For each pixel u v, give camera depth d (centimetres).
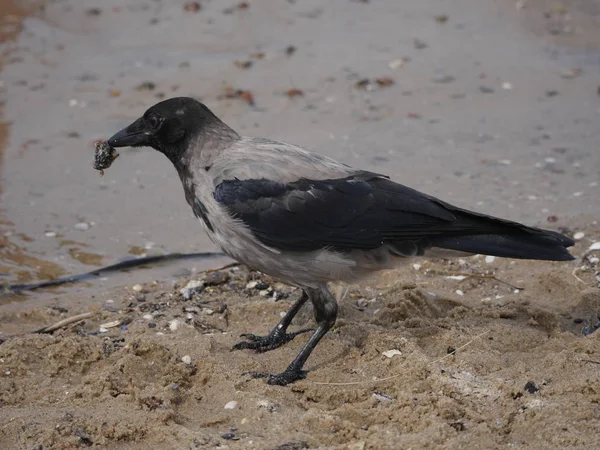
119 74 1878
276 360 1053
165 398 936
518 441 864
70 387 977
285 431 880
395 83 1852
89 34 2053
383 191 1002
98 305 1206
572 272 1227
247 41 2022
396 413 905
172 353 1022
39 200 1485
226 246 1025
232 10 2172
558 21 2103
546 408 888
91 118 1720
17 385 980
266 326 1134
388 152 1606
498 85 1844
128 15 2144
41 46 1994
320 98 1792
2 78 1864
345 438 873
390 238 995
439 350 1035
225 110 1738
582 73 1886
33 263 1313
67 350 1023
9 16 2117
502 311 1131
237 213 991
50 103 1775
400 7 2203
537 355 1024
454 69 1906
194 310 1174
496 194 1472
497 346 1049
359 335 1072
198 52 1970
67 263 1316
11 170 1566
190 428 900
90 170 1577
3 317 1177
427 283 1233
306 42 2017
